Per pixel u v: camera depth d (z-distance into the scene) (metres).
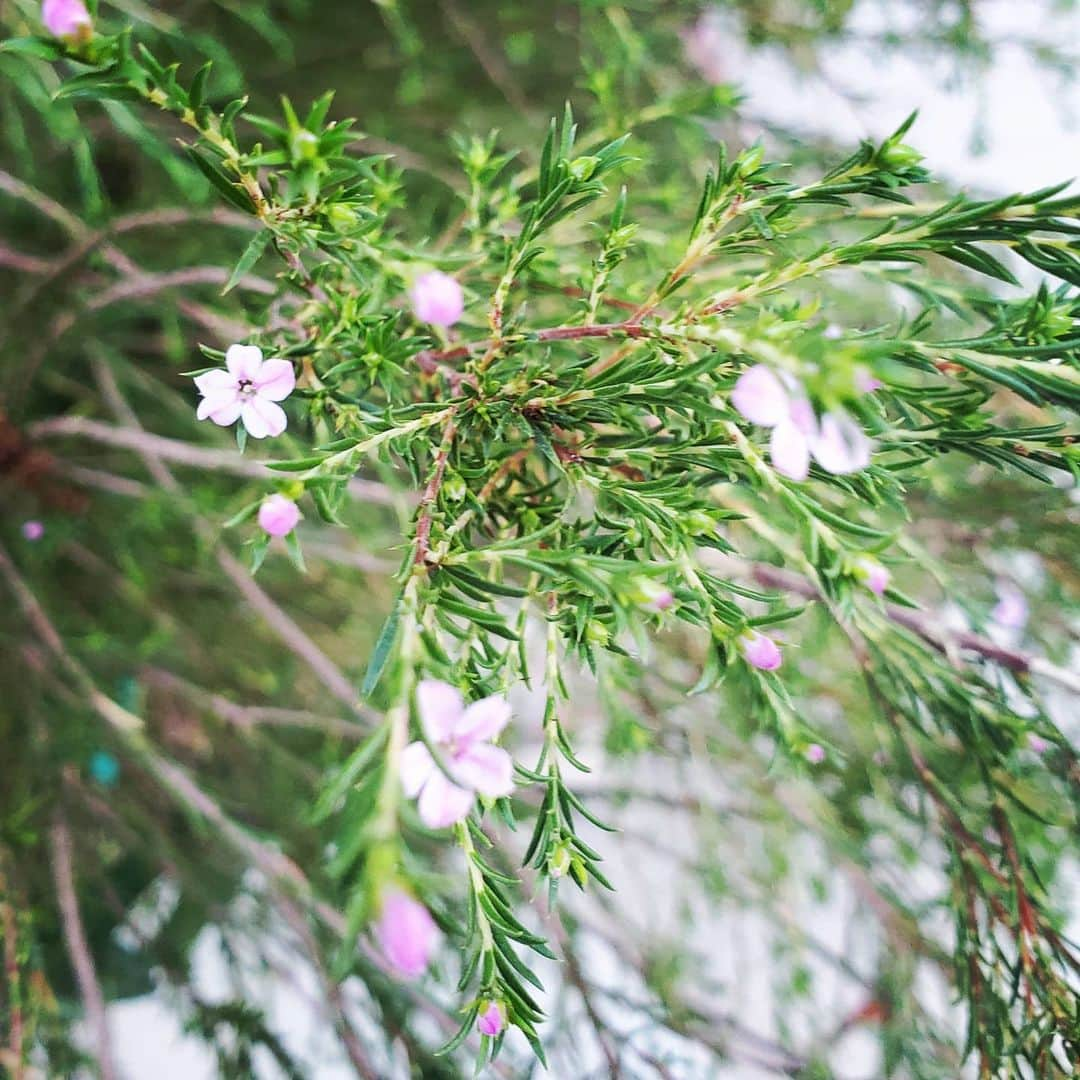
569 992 0.30
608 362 0.14
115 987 0.35
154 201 0.31
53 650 0.29
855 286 0.29
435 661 0.11
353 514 0.32
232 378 0.14
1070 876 0.28
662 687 0.32
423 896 0.10
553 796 0.14
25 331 0.30
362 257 0.15
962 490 0.25
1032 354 0.13
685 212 0.27
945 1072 0.28
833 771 0.32
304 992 0.32
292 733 0.38
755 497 0.20
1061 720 0.27
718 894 0.32
